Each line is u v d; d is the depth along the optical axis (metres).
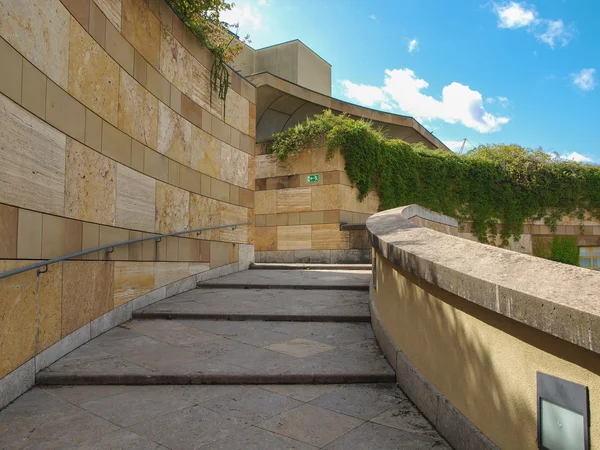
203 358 4.82
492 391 2.59
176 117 8.21
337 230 13.61
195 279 8.91
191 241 8.77
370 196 14.73
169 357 4.85
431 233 4.41
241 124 11.05
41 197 4.46
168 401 3.88
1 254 3.79
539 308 2.09
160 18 7.64
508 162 18.42
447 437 3.11
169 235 7.57
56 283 4.73
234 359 4.79
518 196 18.09
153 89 7.38
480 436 2.67
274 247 14.47
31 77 4.30
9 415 3.58
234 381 4.32
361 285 8.51
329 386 4.27
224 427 3.36
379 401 3.88
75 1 5.17
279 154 14.44
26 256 4.18
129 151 6.60
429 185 16.22
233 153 10.63
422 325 3.71
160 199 7.61
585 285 2.17
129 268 6.61
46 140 4.57
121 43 6.38
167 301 7.52
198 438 3.18
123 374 4.31
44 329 4.48
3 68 3.85
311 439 3.17
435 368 3.41
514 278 2.47
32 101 4.31
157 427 3.36
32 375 4.23
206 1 8.59
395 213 6.63
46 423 3.43
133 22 6.75
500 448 2.49
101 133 5.81
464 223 17.12
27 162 4.22
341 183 13.81
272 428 3.35
